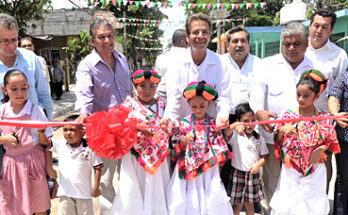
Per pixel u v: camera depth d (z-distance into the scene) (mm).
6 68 2699
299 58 2842
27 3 8289
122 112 2225
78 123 2135
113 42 2826
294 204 2586
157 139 2559
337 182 2982
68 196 2684
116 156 2203
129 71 3121
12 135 2418
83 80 2807
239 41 3412
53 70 13117
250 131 2803
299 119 2227
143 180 2650
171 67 2826
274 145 2752
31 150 2564
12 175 2510
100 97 2902
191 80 2744
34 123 1990
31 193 2576
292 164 2598
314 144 2541
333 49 3113
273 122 2252
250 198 2898
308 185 2568
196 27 2539
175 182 2586
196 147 2568
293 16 7672
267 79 2965
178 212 2520
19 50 2811
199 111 2568
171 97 2768
